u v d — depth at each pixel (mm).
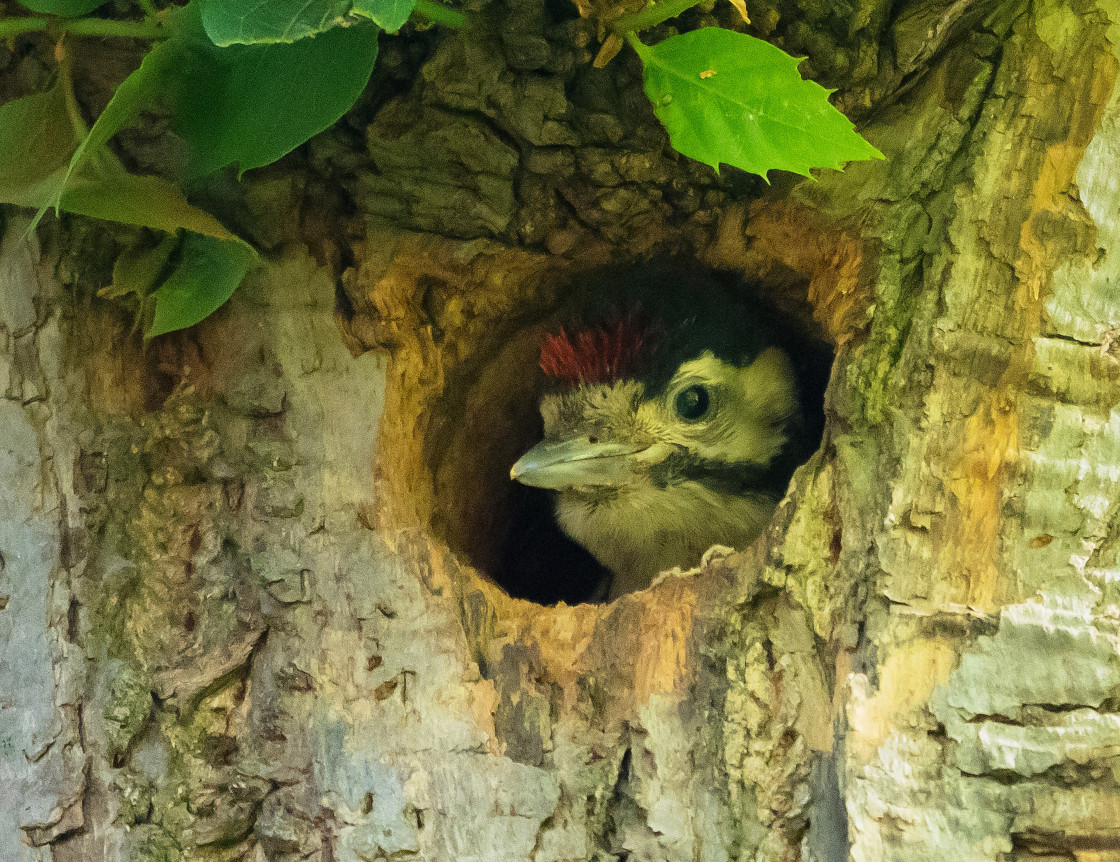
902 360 2258
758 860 2160
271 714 2416
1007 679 2055
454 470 3316
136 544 2441
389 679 2367
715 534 3662
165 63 1993
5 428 2344
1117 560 2129
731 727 2221
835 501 2275
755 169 1983
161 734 2404
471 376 3301
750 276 3074
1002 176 2230
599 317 3525
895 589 2145
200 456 2479
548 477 3398
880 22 2297
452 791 2301
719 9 2264
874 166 2354
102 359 2434
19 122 2037
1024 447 2158
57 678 2338
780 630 2264
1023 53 2240
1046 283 2193
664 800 2234
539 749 2299
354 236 2496
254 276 2494
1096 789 2002
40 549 2348
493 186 2516
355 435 2482
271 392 2496
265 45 1984
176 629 2439
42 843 2316
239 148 2088
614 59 2344
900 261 2309
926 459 2189
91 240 2373
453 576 2475
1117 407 2166
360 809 2332
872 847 2016
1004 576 2123
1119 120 2195
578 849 2252
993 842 1990
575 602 4113
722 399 3588
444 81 2328
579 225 2709
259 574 2447
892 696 2092
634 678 2312
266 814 2414
